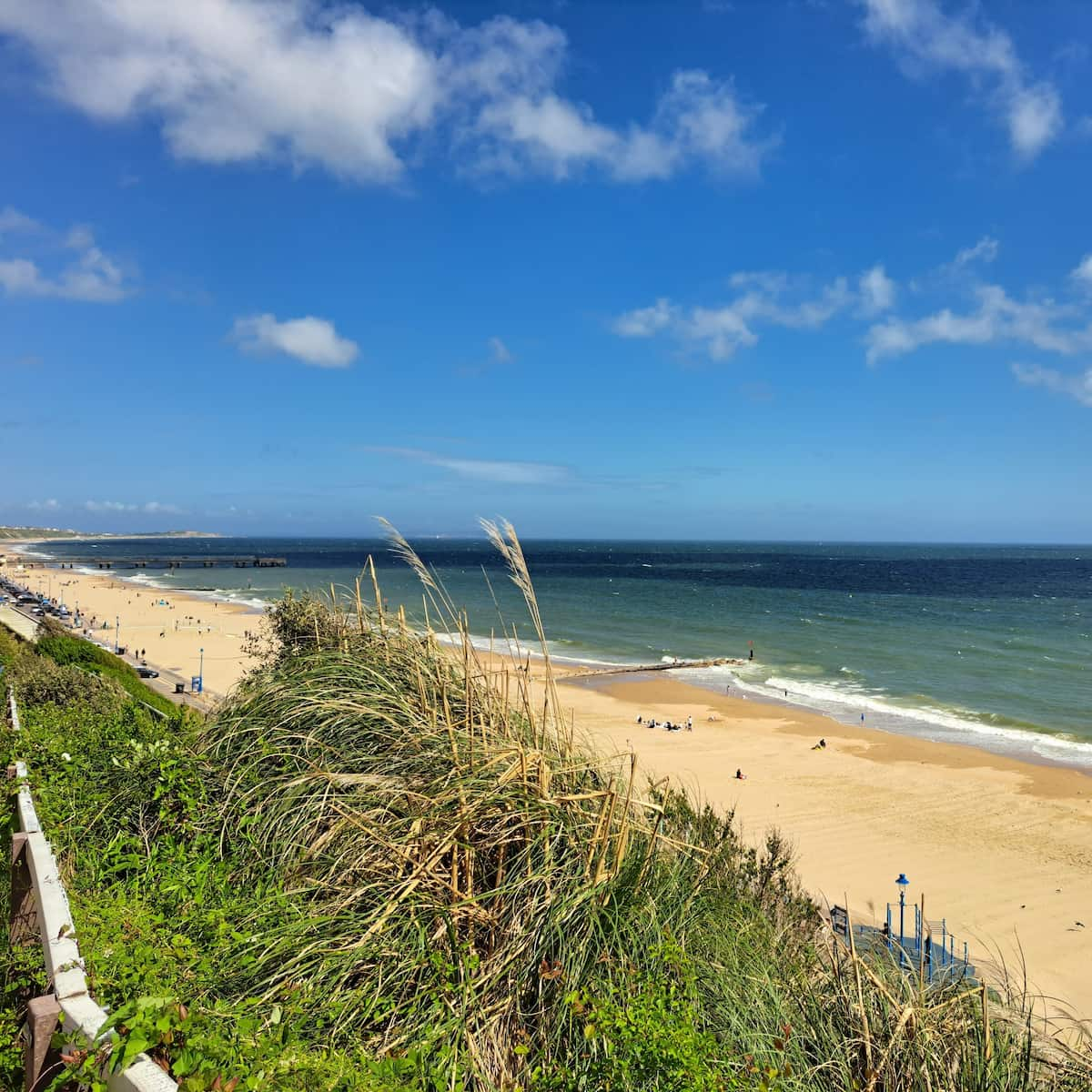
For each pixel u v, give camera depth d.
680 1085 2.69
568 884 3.56
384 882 3.72
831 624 65.31
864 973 3.82
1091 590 108.81
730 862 5.07
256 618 67.06
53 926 3.34
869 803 21.31
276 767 4.77
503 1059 3.05
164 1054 2.44
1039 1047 3.65
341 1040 3.01
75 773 5.32
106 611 71.69
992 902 15.09
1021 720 31.75
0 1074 2.96
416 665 5.21
